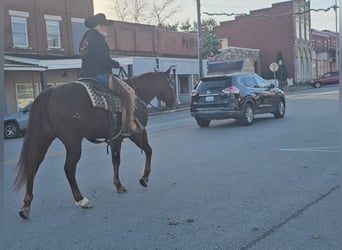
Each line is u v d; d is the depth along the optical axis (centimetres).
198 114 1620
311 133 1280
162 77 802
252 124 1623
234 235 498
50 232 539
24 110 1978
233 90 1559
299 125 1498
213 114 1588
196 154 1038
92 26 673
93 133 646
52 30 2873
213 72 4303
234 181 747
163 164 934
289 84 5497
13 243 506
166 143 1254
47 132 613
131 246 482
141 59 3372
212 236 498
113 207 632
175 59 3744
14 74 2545
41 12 2789
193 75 3997
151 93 783
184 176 806
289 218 547
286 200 623
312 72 6481
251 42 6006
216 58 4628
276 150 1031
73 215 603
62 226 559
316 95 3269
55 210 630
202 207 609
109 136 664
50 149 1292
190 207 612
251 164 884
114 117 657
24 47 2678
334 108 2059
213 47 4428
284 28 5806
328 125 1438
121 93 672
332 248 454
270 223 532
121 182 787
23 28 2681
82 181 812
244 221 543
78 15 3047
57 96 614
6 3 2577
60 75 2847
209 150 1086
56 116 608
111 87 666
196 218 563
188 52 4256
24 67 2350
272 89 1766
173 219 564
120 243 492
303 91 4262
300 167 835
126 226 547
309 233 496
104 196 694
